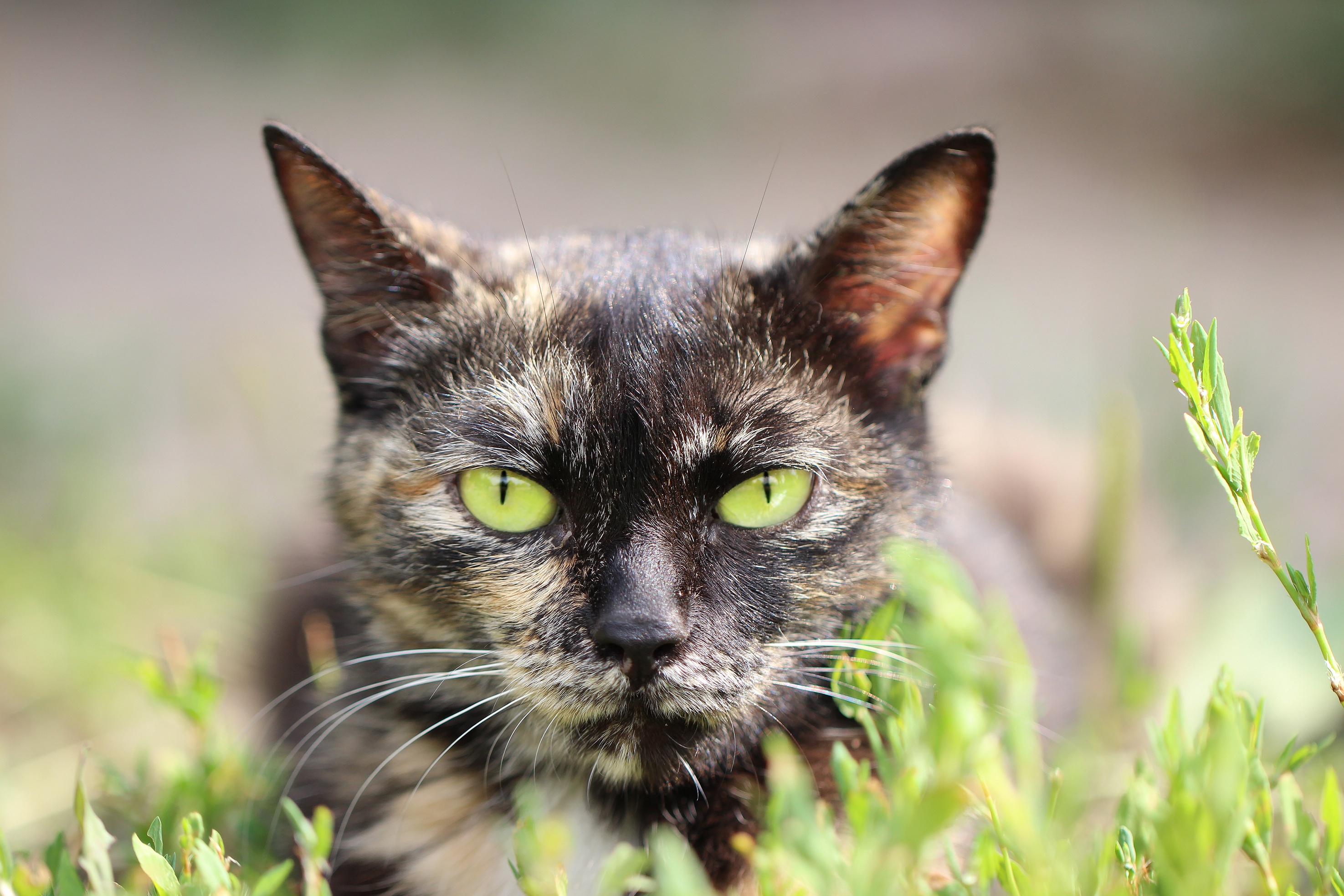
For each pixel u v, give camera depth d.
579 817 0.42
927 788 0.35
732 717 0.40
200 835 0.37
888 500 0.42
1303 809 0.38
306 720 0.46
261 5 2.14
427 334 0.42
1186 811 0.34
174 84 1.98
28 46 2.13
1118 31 1.72
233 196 1.49
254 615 0.54
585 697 0.40
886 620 0.39
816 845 0.34
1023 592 0.49
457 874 0.42
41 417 0.70
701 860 0.41
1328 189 1.33
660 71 1.91
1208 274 1.09
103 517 0.63
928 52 1.83
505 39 2.10
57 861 0.37
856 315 0.42
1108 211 1.31
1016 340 0.88
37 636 0.55
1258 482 0.63
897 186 0.42
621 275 0.42
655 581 0.39
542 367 0.41
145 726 0.52
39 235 1.30
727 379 0.40
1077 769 0.38
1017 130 1.59
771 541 0.40
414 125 1.78
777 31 2.00
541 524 0.41
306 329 0.84
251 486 0.67
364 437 0.43
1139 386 0.66
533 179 1.54
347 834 0.43
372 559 0.42
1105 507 0.51
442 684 0.42
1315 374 0.84
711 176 1.55
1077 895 0.35
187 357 0.90
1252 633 0.48
